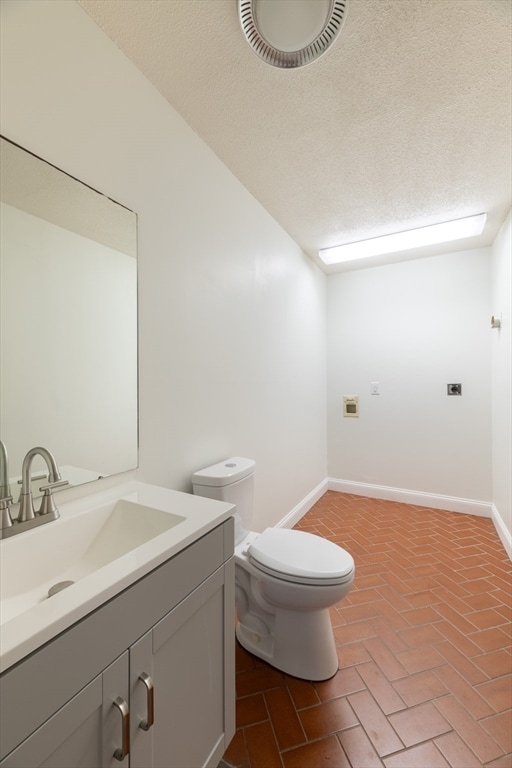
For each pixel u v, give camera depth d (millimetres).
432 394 3186
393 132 1618
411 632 1602
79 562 963
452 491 3104
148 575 733
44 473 1001
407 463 3285
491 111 1491
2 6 910
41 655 528
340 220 2453
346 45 1183
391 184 2035
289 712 1223
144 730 710
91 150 1134
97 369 1155
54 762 545
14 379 934
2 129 909
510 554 2240
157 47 1207
